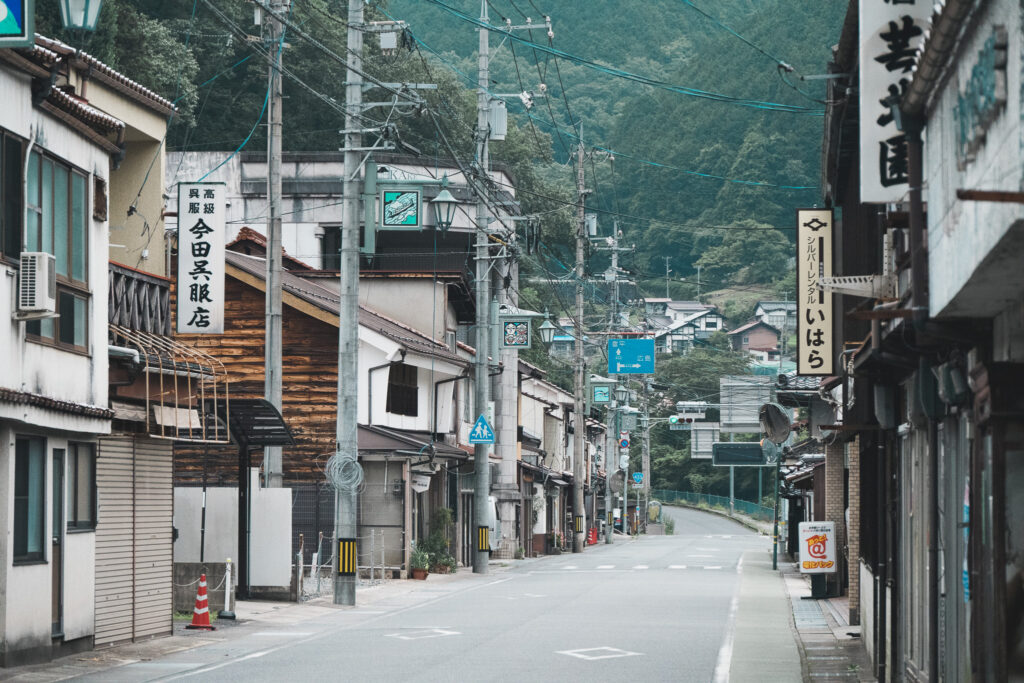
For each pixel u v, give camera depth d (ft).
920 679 51.49
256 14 102.73
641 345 241.96
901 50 42.11
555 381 341.82
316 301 134.41
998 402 32.58
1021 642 32.27
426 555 138.41
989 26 24.23
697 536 315.58
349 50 105.40
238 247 158.81
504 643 77.46
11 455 61.00
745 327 520.83
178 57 187.83
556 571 160.04
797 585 132.57
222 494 101.04
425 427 155.74
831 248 67.67
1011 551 32.45
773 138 426.92
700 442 382.83
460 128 229.66
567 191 285.23
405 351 139.64
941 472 47.01
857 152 60.70
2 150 58.65
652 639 80.33
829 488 117.70
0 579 60.18
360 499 136.26
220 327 90.43
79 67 74.43
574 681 61.26
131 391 76.64
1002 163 23.30
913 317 33.73
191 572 100.27
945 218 29.50
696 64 462.60
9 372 59.21
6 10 49.21
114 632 74.43
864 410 64.85
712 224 441.27
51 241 64.59
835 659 71.20
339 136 226.99
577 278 229.25
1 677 58.85
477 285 154.71
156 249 88.43
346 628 86.69
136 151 87.81
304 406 135.03
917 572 53.16
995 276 26.37
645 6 539.29
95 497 71.56
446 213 118.21
